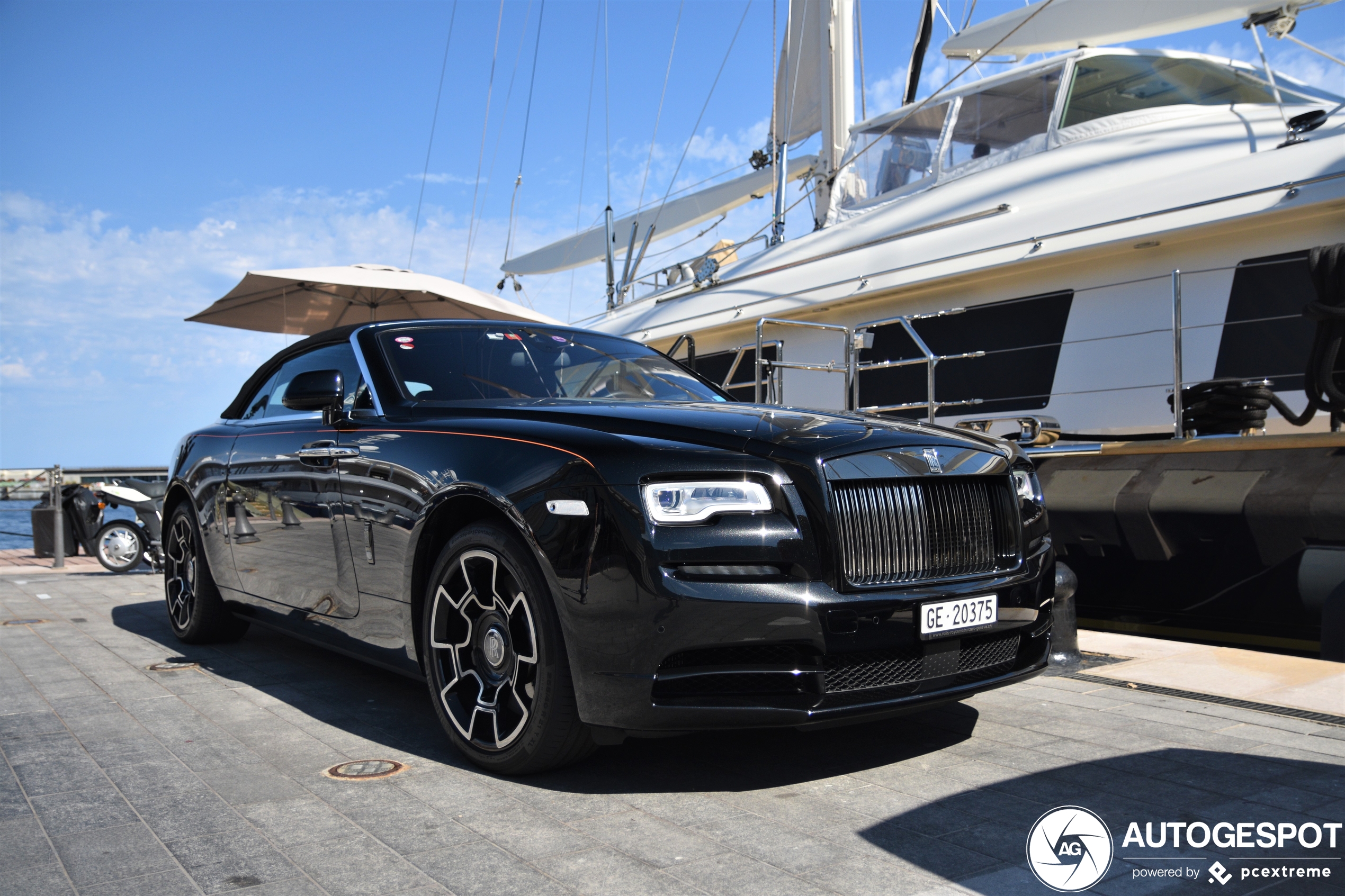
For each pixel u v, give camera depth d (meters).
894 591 2.27
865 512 2.28
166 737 2.72
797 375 7.56
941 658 2.36
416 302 9.34
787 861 1.84
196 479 4.05
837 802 2.16
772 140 11.37
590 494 2.20
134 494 7.92
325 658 3.92
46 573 7.76
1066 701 3.07
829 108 9.56
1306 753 2.48
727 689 2.15
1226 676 3.35
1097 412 5.68
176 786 2.28
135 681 3.47
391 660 2.81
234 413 4.15
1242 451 4.42
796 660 2.17
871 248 7.20
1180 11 6.54
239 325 9.83
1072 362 5.84
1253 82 6.57
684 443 2.29
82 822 2.04
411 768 2.43
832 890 1.70
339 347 3.47
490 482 2.39
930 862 1.83
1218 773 2.33
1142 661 3.65
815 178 9.62
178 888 1.71
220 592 3.97
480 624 2.47
